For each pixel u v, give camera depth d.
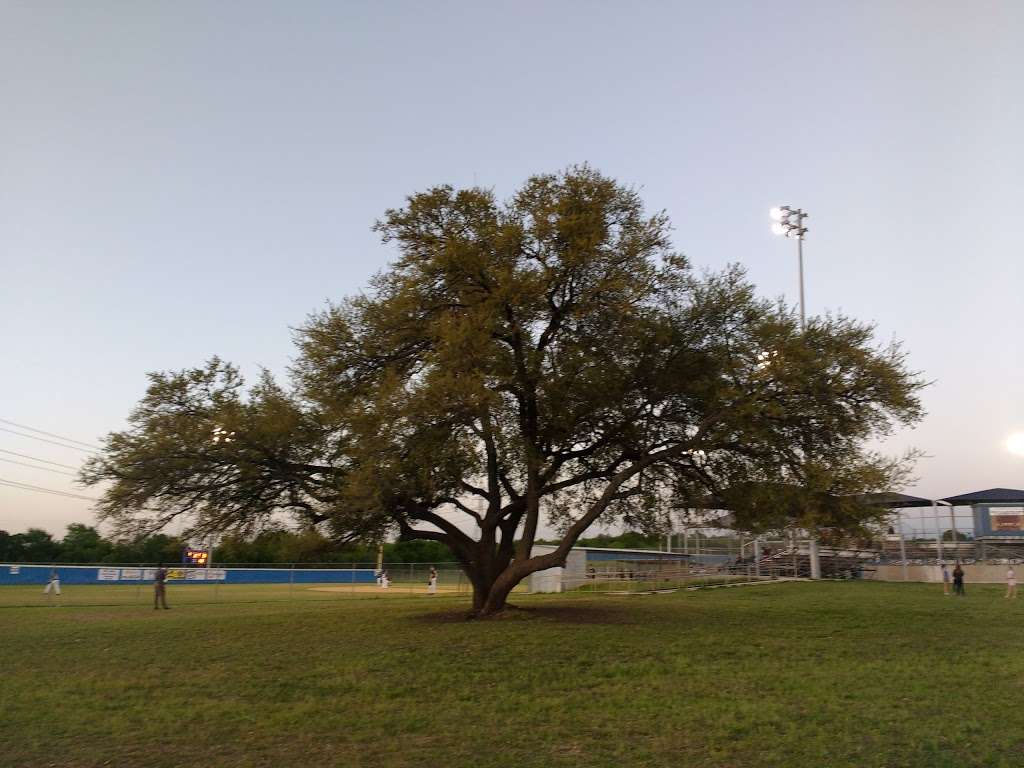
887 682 12.67
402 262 22.36
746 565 48.78
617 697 11.88
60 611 29.91
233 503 22.12
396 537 23.03
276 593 45.75
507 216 21.84
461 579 56.97
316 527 22.77
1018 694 11.59
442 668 14.53
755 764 8.46
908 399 19.55
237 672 14.60
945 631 19.64
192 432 20.31
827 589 36.03
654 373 21.33
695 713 10.77
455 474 20.02
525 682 13.18
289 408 21.12
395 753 9.14
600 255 21.05
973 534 48.44
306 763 8.80
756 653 15.95
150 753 9.24
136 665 15.64
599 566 49.53
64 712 11.36
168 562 71.00
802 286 46.28
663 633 19.03
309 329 22.52
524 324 21.59
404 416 18.34
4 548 78.38
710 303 21.14
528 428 22.16
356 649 17.14
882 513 19.92
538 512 23.64
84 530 85.31
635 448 22.45
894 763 8.30
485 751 9.19
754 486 20.92
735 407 19.62
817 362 19.33
